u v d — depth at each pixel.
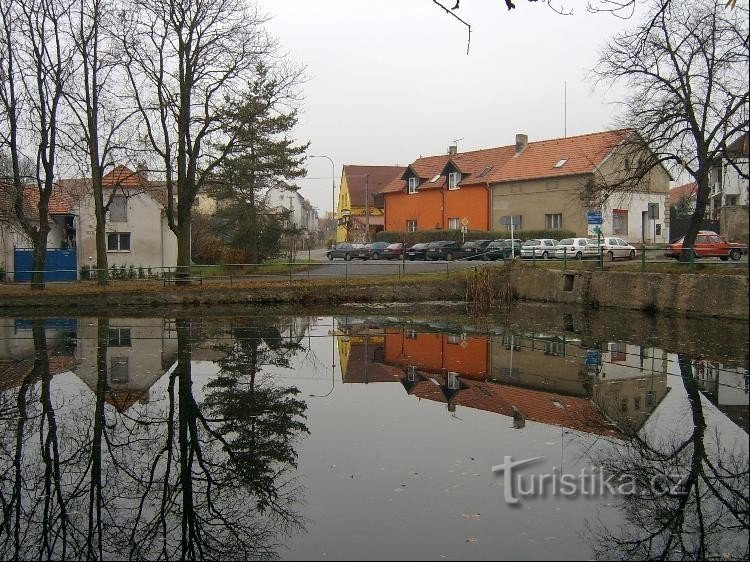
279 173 38.91
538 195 49.03
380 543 6.67
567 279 30.91
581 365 16.50
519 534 6.88
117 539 7.16
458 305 31.16
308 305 31.16
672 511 7.51
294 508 7.60
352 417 11.62
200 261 43.47
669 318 24.55
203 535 7.17
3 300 28.19
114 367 16.22
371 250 49.41
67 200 39.19
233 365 16.56
